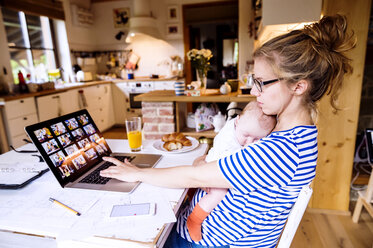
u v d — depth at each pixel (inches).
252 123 36.5
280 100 25.2
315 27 24.0
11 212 29.5
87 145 43.1
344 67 24.8
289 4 68.4
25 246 34.8
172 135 52.2
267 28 82.7
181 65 193.8
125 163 38.3
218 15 267.6
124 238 24.5
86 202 31.2
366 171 89.4
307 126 24.5
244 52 176.2
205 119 92.7
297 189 25.6
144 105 93.1
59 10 167.0
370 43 90.3
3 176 37.6
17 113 114.4
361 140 95.4
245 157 24.5
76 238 24.8
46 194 33.5
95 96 171.3
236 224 28.9
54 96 135.0
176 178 30.2
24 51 151.9
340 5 65.4
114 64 208.5
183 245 34.2
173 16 192.7
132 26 179.2
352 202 86.6
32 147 53.2
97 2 201.2
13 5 132.0
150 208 29.2
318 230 73.0
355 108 71.7
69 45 178.2
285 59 23.3
